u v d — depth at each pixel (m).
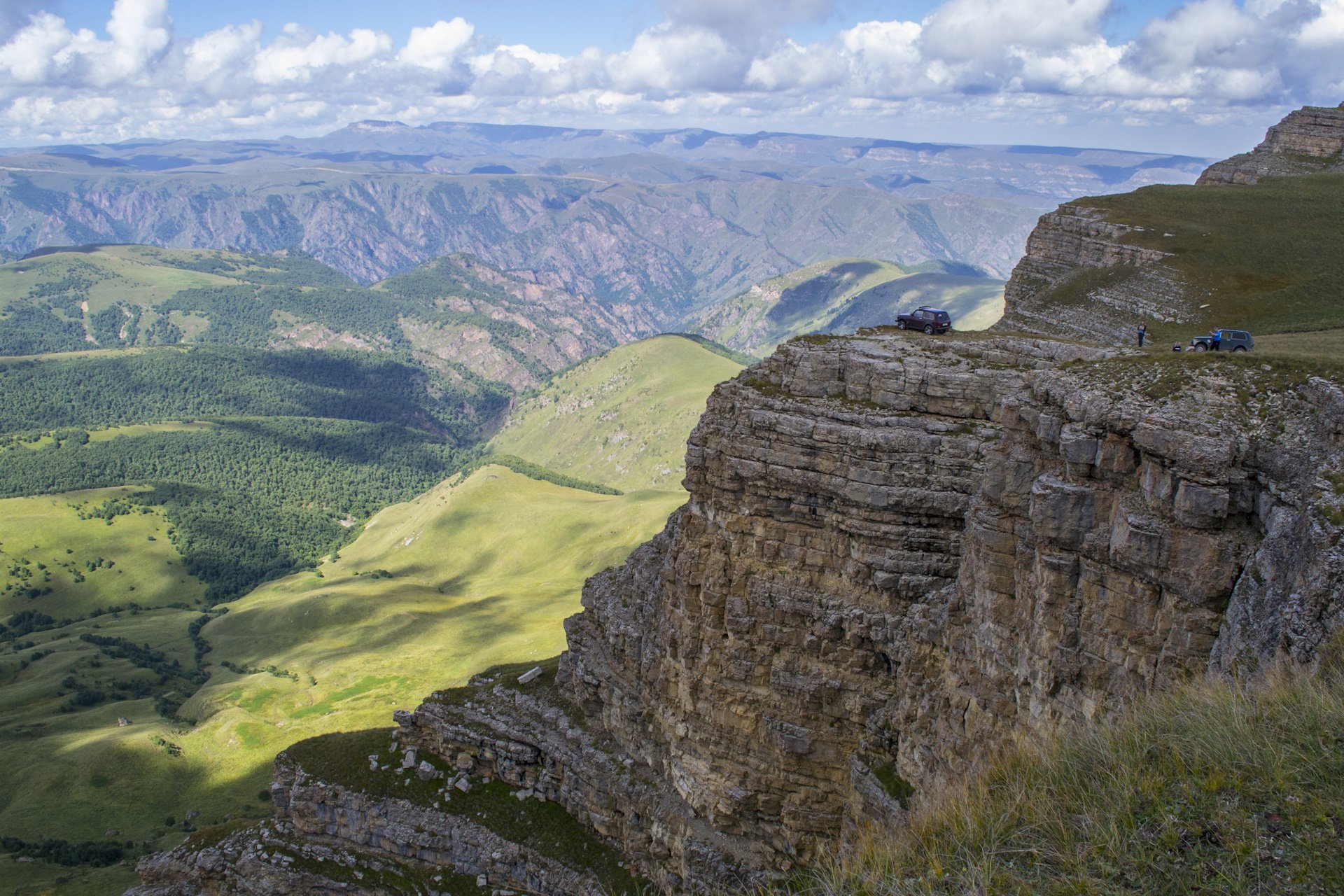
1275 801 17.64
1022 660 33.81
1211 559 27.84
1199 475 28.23
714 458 51.06
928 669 41.44
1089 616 31.09
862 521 45.50
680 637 53.44
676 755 54.31
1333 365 28.80
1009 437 36.12
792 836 48.84
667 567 56.12
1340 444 26.25
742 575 49.78
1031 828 19.69
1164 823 18.08
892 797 41.81
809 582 48.00
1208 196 118.81
